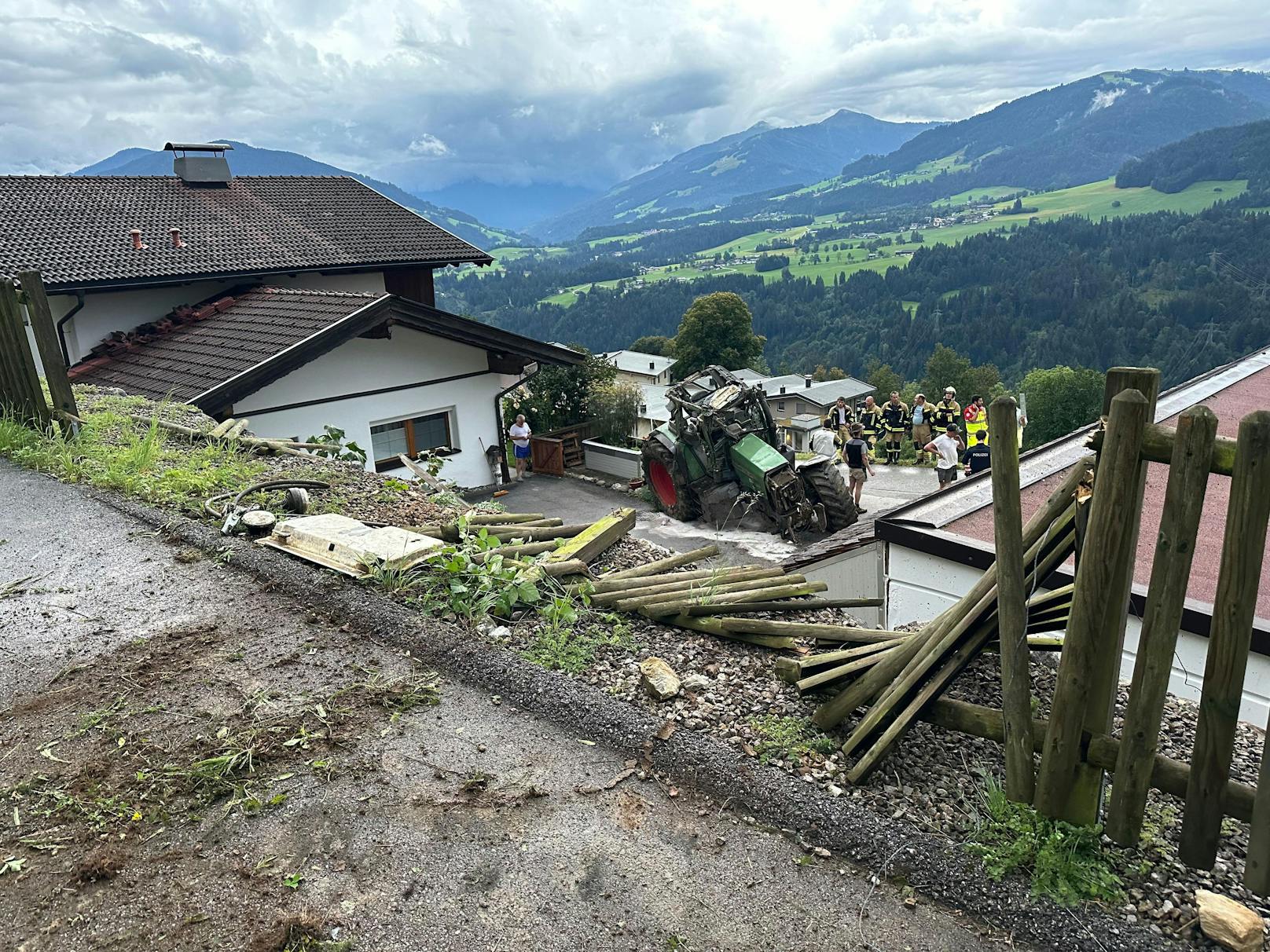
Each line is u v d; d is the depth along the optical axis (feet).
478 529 15.33
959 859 7.72
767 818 8.50
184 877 7.57
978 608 9.14
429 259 56.44
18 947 6.81
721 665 11.32
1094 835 7.65
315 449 22.76
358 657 11.37
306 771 9.05
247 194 60.64
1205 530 18.79
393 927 7.12
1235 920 6.75
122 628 12.03
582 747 9.64
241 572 13.83
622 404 59.98
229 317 43.32
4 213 48.55
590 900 7.49
